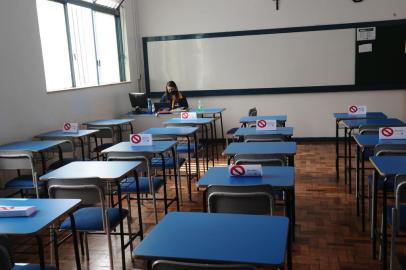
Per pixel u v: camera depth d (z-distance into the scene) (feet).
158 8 25.50
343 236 11.32
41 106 15.99
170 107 22.79
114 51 24.07
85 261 10.54
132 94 22.86
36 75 15.72
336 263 9.84
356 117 16.62
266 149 11.21
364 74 23.43
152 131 15.61
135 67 25.58
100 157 17.90
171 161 14.30
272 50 24.27
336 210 13.30
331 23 23.38
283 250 4.97
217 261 4.75
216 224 5.89
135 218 13.42
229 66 25.00
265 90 24.73
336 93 24.04
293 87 24.39
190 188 15.42
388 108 23.56
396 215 7.71
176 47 25.55
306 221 12.48
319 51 23.73
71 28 19.33
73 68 19.21
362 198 11.64
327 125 24.47
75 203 7.50
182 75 25.76
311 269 9.60
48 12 17.62
